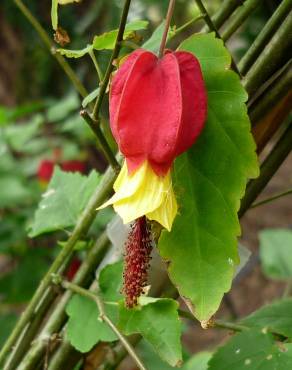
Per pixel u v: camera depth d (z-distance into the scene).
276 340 0.20
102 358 0.22
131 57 0.16
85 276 0.22
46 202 0.24
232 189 0.17
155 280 0.20
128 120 0.15
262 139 0.19
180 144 0.15
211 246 0.17
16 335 0.22
